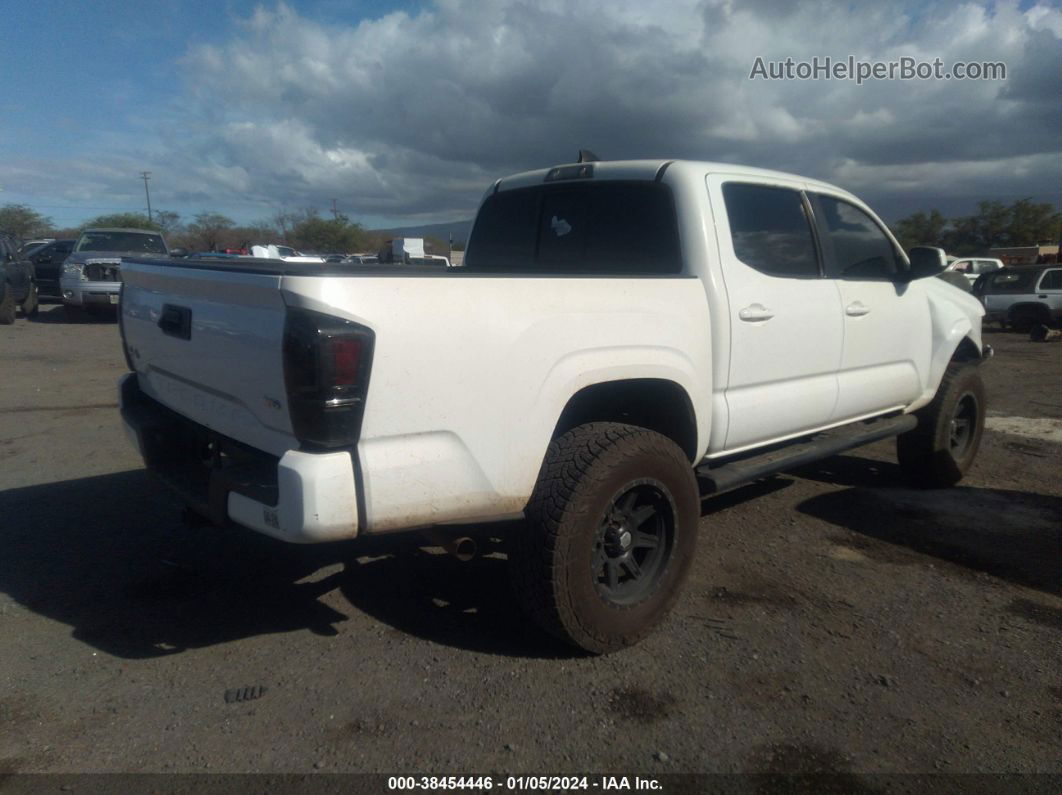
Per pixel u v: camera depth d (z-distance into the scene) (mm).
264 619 3668
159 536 4652
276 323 2725
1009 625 3701
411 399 2758
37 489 5484
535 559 3121
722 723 2908
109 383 9664
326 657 3332
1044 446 7297
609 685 3141
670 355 3562
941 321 5496
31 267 18125
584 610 3188
